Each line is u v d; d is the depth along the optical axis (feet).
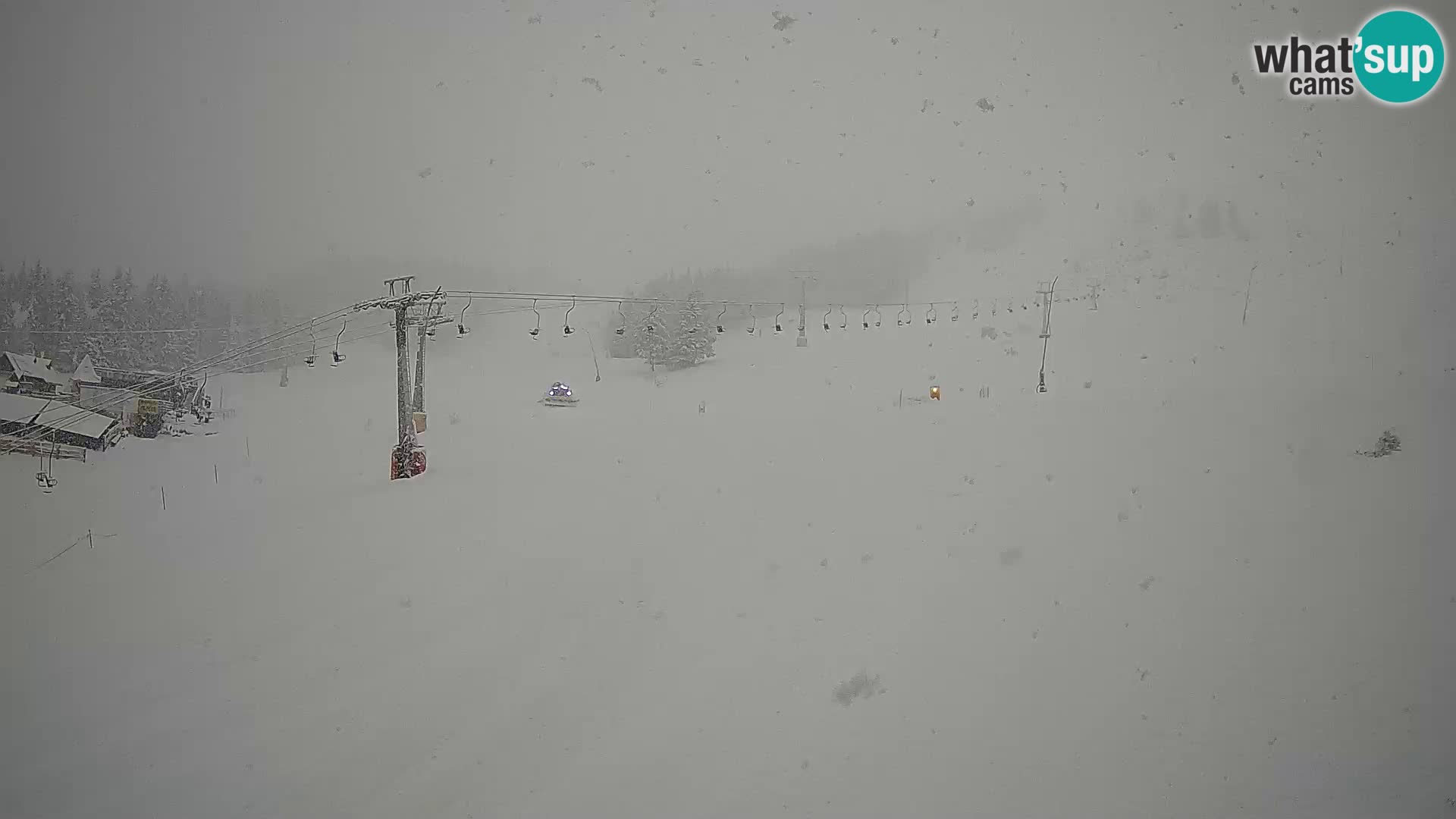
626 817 24.53
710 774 26.45
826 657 33.71
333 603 44.73
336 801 26.48
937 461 69.82
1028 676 31.07
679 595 42.06
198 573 52.90
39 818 26.21
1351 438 67.82
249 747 30.09
